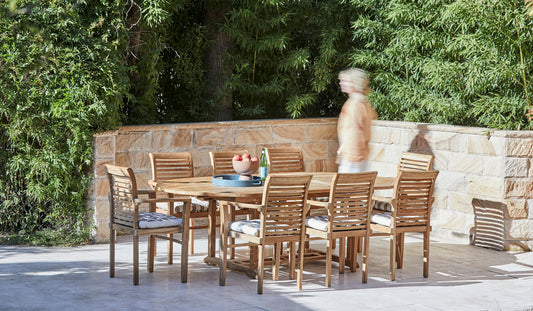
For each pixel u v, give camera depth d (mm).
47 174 7176
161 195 8094
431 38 8523
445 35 8555
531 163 7426
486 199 7578
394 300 5441
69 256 6781
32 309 5004
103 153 7336
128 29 7805
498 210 7465
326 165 9391
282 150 7680
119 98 7473
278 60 9727
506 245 7426
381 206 6969
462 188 7840
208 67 9570
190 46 9391
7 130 7156
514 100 7734
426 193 6207
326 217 6059
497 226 7480
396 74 9328
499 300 5520
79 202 7344
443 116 8641
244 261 6500
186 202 5812
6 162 7344
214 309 5078
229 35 9469
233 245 5820
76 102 7105
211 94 9555
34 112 7109
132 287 5672
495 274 6414
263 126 8836
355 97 6969
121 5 7598
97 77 7258
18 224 7617
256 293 5566
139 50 8500
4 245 7266
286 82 9852
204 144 8414
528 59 7660
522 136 7363
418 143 8359
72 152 7164
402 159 7367
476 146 7656
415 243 7770
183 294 5484
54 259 6645
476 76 7777
